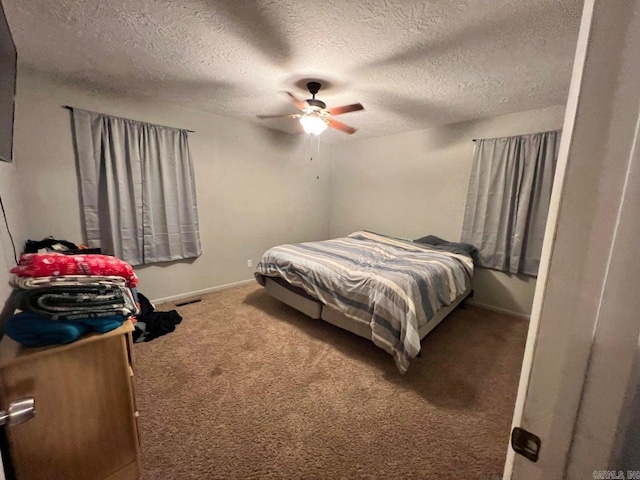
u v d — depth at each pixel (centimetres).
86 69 222
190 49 189
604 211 33
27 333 95
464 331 270
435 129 361
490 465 133
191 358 214
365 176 446
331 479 126
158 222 305
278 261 283
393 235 419
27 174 230
